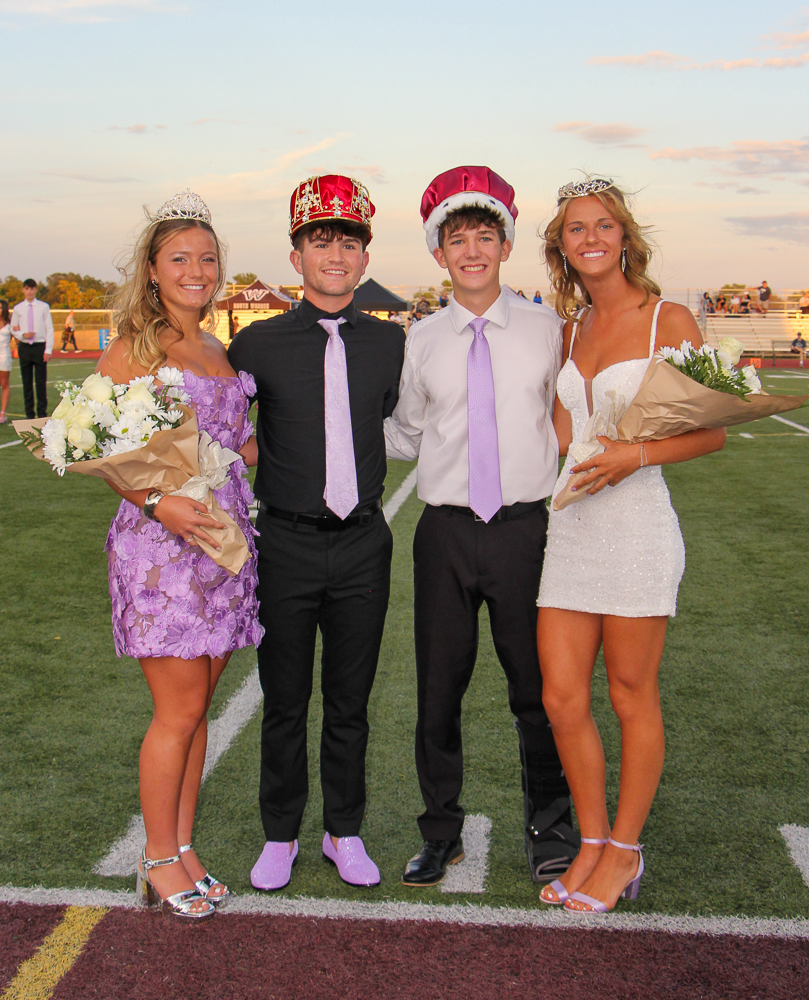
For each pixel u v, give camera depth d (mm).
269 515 2445
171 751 2273
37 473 8469
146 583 2221
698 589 4949
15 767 3072
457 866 2527
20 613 4625
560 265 2535
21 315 11227
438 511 2471
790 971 2066
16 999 1993
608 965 2094
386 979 2051
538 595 2465
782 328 31594
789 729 3314
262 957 2133
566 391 2434
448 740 2521
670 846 2596
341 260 2332
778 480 8156
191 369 2305
